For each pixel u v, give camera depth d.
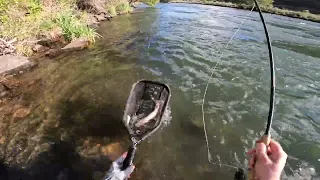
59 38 8.55
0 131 4.03
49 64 6.80
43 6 9.68
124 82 5.95
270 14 20.09
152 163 3.58
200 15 16.34
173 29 11.42
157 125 3.60
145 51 8.15
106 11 14.41
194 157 3.74
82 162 3.51
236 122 4.61
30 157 3.55
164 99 4.21
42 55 7.38
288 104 5.30
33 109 4.69
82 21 10.38
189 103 5.17
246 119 4.71
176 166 3.55
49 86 5.59
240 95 5.57
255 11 20.98
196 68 6.92
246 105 5.18
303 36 11.97
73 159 3.55
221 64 7.28
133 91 4.23
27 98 5.07
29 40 7.75
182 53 8.05
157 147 3.89
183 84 5.95
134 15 15.10
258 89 5.89
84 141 3.92
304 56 8.65
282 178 3.35
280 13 20.69
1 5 8.05
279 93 5.75
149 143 3.96
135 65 6.98
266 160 1.28
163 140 4.05
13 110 4.62
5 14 8.03
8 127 4.14
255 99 5.44
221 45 9.22
